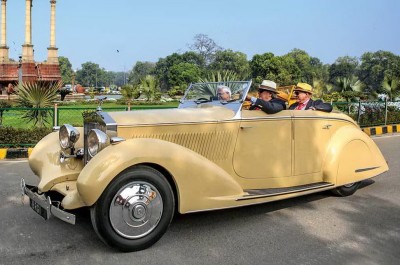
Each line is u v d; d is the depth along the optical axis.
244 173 4.56
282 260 3.52
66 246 3.76
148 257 3.54
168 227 3.87
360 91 18.97
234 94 4.71
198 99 5.18
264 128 4.62
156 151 3.62
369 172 5.52
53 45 40.34
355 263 3.47
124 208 3.53
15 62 39.47
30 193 4.06
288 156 4.82
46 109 9.25
